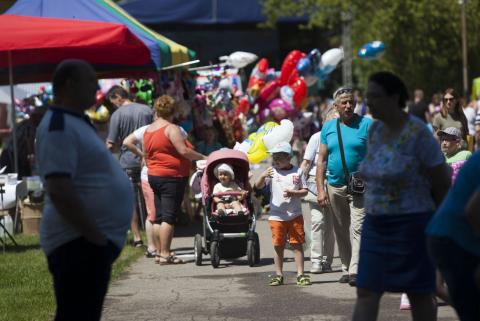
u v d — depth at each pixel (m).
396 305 18.25
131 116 27.20
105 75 34.31
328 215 22.39
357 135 19.91
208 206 24.02
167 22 88.31
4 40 26.33
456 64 83.38
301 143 42.06
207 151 34.62
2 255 26.09
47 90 45.19
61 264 11.68
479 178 11.09
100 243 11.59
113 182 11.88
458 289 11.37
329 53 43.69
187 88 35.19
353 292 19.75
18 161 34.03
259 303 18.81
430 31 79.88
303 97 42.16
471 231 11.23
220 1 89.12
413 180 12.77
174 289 20.62
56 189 11.34
